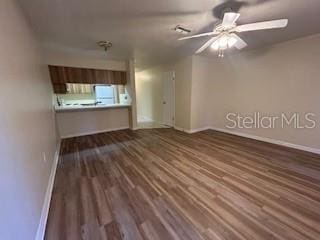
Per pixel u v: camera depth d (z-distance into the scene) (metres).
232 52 4.15
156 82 6.14
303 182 2.22
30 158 1.49
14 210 1.04
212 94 5.11
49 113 3.04
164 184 2.25
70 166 2.81
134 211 1.76
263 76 3.81
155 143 3.99
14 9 1.55
